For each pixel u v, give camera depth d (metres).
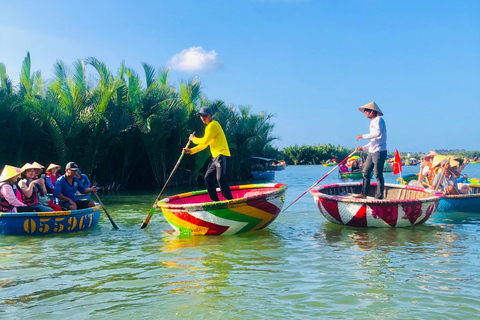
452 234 7.01
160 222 8.94
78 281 4.64
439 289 4.18
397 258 5.42
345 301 3.88
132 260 5.54
